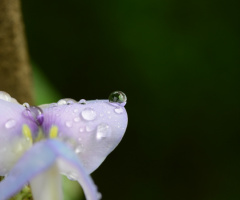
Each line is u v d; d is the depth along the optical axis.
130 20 0.34
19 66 0.21
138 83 0.35
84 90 0.35
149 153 0.36
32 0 0.34
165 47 0.34
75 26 0.34
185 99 0.35
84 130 0.18
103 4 0.34
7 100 0.19
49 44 0.34
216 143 0.36
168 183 0.36
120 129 0.18
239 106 0.35
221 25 0.34
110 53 0.35
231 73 0.35
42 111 0.19
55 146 0.17
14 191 0.16
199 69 0.35
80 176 0.17
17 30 0.21
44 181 0.17
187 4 0.34
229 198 0.37
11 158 0.18
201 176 0.36
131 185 0.36
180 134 0.36
